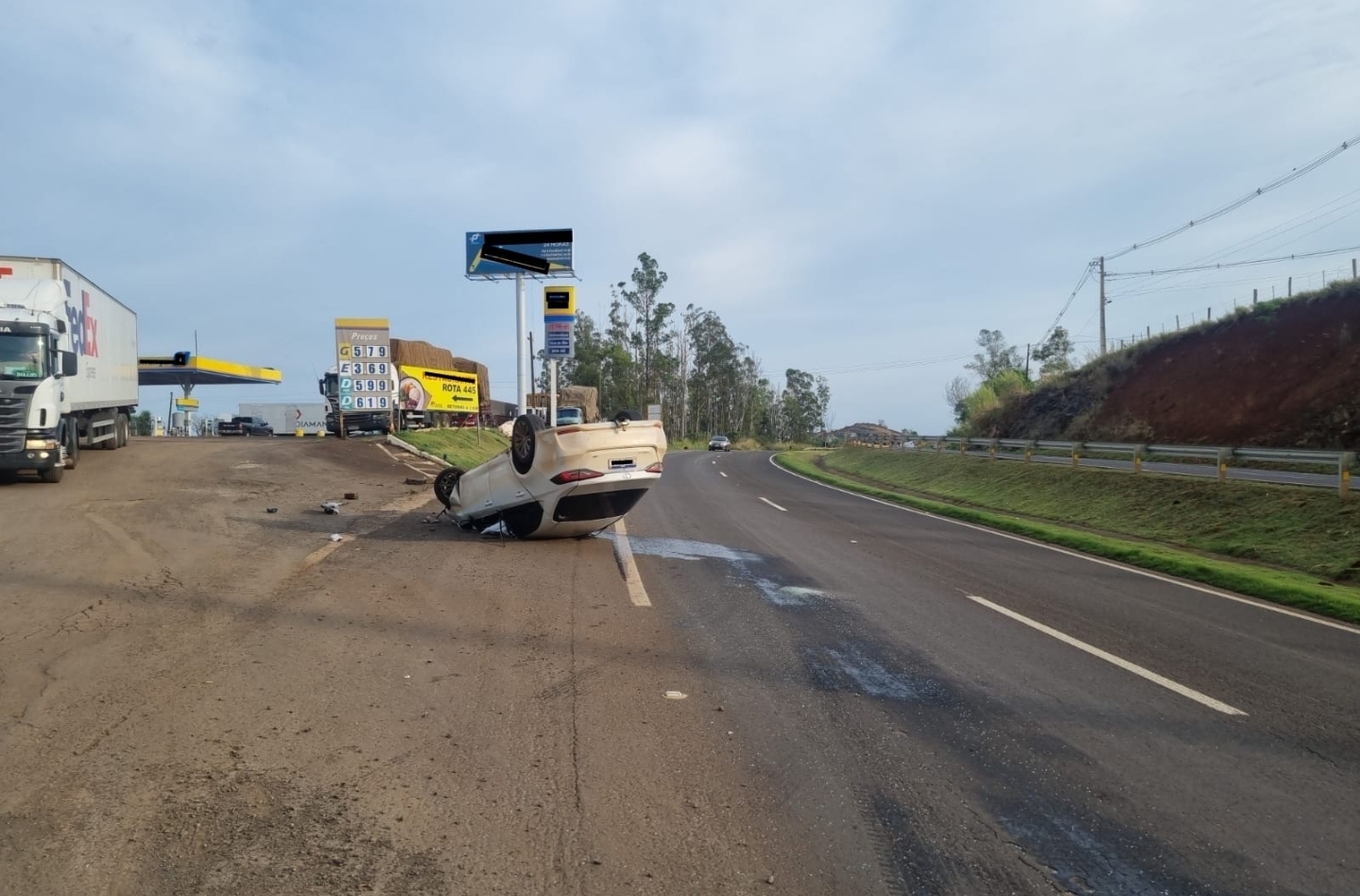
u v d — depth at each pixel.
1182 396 33.88
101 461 21.73
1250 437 29.23
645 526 16.64
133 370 26.50
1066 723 5.84
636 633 7.95
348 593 9.03
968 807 4.53
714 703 6.06
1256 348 31.88
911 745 5.38
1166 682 6.84
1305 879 3.87
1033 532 17.23
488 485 13.25
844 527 17.69
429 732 5.34
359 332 34.50
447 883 3.67
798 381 117.44
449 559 11.39
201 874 3.66
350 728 5.36
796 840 4.13
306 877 3.67
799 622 8.63
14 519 12.91
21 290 17.47
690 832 4.19
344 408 34.34
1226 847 4.15
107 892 3.51
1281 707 6.29
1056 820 4.40
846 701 6.18
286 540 12.23
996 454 35.72
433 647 7.19
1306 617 9.73
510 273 34.34
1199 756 5.29
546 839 4.07
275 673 6.32
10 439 16.56
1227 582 11.84
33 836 3.92
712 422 101.88
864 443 59.81
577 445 12.30
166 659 6.53
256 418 57.22
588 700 6.03
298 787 4.51
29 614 7.58
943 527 18.34
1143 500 20.58
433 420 40.50
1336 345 28.59
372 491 19.33
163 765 4.71
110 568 9.55
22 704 5.50
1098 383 39.50
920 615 9.09
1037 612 9.43
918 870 3.88
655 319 85.56
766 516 19.58
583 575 10.78
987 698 6.32
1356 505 15.30
